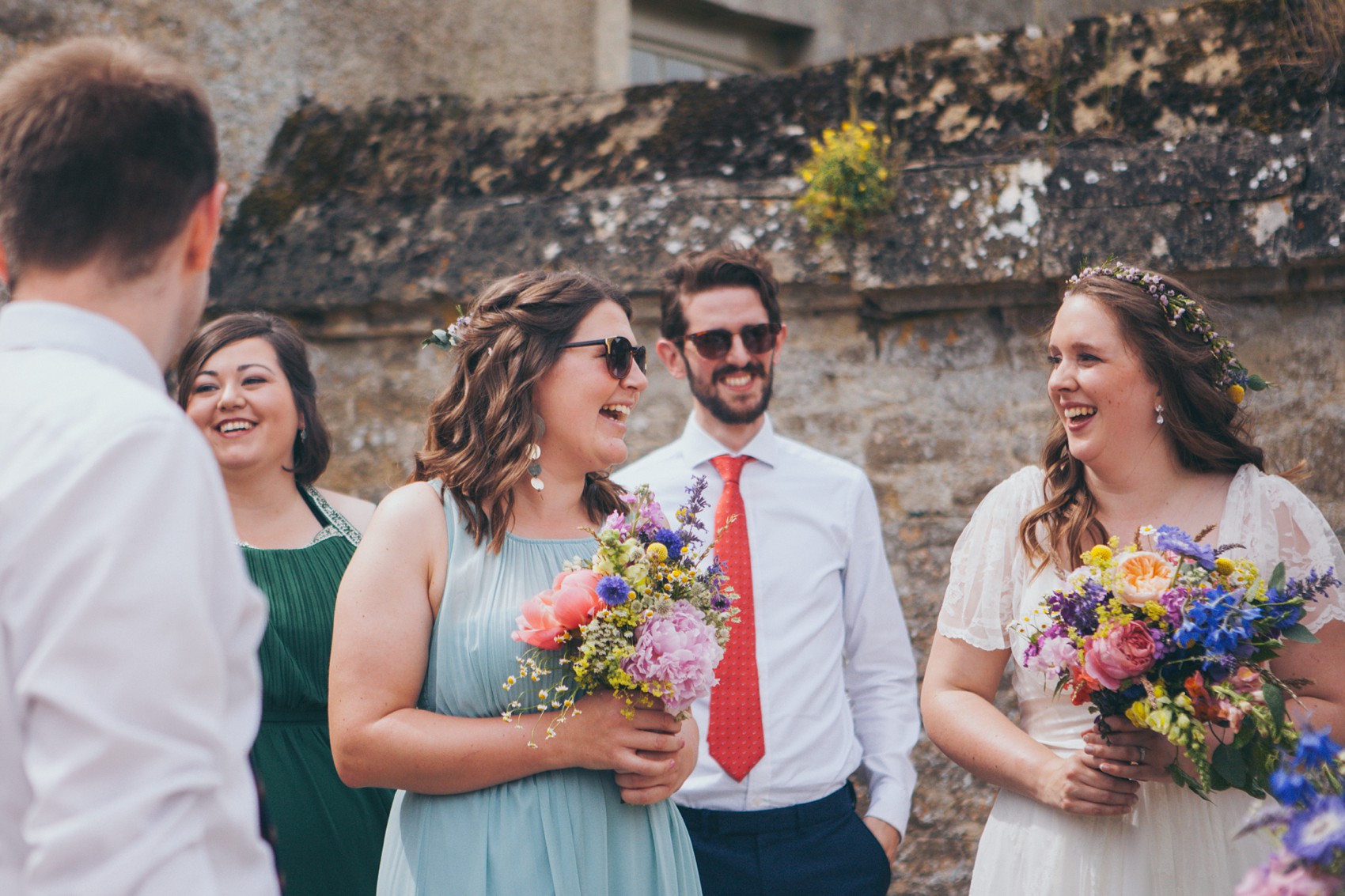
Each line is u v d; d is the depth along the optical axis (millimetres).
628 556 1889
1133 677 1916
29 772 1030
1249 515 2182
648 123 3961
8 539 1069
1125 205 3408
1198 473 2311
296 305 3959
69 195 1188
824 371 3750
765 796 2592
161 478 1108
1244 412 2391
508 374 2045
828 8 5812
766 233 3656
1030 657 2076
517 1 4859
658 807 2035
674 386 3828
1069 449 2332
